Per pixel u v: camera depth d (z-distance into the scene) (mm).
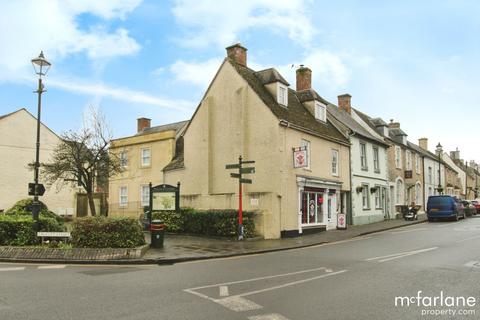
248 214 19344
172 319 6363
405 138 37781
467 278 9180
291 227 20609
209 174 23172
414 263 11336
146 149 29703
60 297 7809
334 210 24734
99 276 10102
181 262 12828
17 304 7309
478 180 76875
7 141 31594
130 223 14383
